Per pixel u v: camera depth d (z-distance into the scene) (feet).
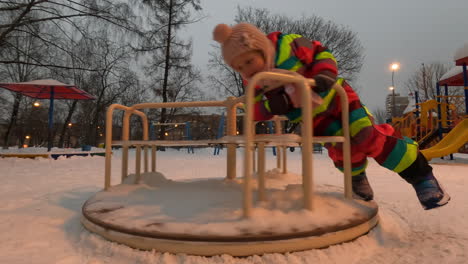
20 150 41.42
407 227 7.02
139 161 9.74
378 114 180.45
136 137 99.40
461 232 6.57
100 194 8.23
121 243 5.27
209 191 8.27
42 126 99.19
